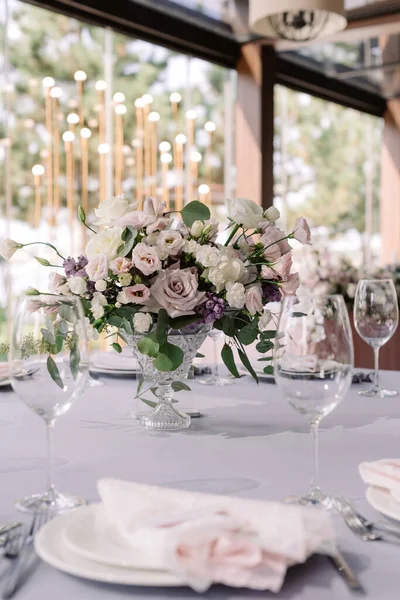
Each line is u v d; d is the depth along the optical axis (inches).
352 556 27.1
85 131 172.2
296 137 282.2
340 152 293.9
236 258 48.8
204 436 47.5
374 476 32.5
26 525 29.9
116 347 52.9
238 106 205.5
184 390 52.0
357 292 63.9
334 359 32.1
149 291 47.8
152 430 49.3
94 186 199.2
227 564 23.4
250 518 26.0
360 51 217.0
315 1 110.7
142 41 178.2
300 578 25.0
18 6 190.7
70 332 33.0
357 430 49.1
